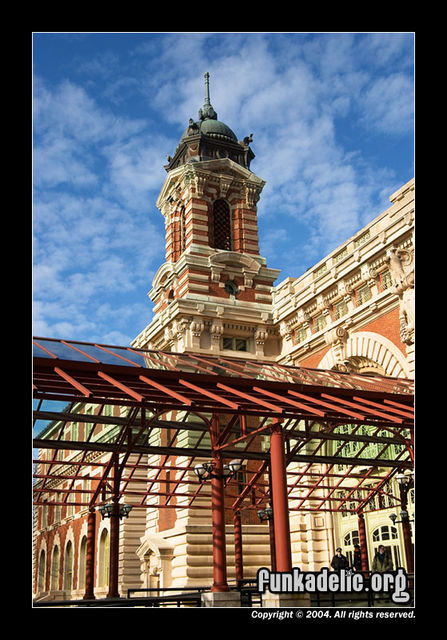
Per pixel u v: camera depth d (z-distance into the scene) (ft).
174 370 68.49
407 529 82.64
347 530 111.14
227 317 126.72
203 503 111.45
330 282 113.39
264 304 133.18
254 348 129.18
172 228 143.95
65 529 183.52
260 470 79.77
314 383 87.15
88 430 170.30
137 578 134.62
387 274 102.47
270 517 76.38
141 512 140.46
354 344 107.34
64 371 61.77
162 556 110.32
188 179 138.92
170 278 135.33
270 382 69.15
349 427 114.21
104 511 77.30
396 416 71.82
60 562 183.83
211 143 145.38
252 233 141.08
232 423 63.46
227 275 133.18
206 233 135.85
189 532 108.78
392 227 99.66
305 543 115.03
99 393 61.87
